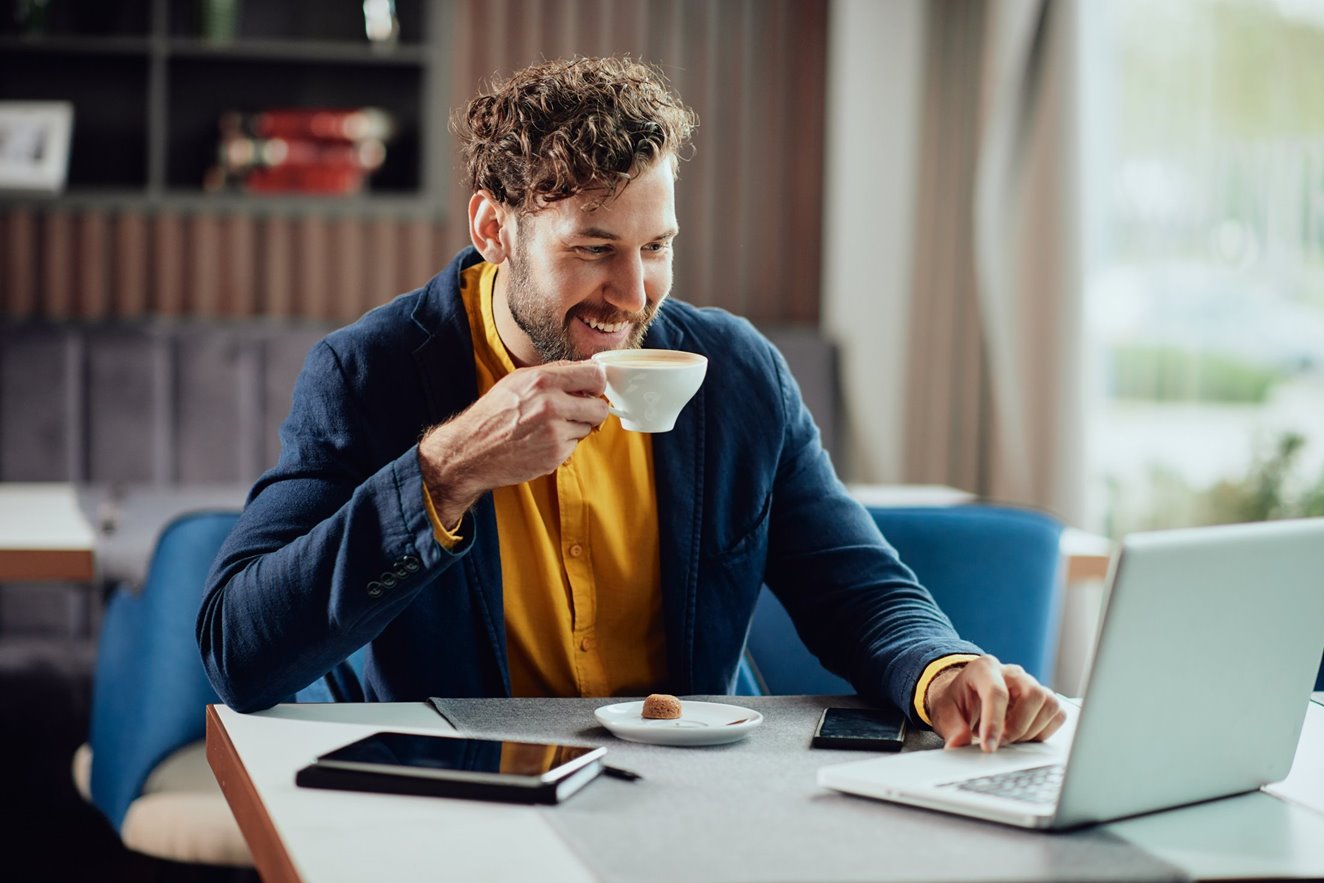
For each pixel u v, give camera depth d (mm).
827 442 4195
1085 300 3621
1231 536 984
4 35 3963
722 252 4277
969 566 1856
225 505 2836
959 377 4074
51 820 3021
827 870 857
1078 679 3584
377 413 1436
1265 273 3443
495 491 1471
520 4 4129
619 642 1509
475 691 1438
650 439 1525
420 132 4199
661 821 949
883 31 4125
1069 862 887
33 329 3721
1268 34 3434
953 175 4031
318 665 1230
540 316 1360
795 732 1216
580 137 1285
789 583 1543
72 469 3721
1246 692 1041
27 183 3926
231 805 1119
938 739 1207
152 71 3994
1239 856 941
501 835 918
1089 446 3637
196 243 4039
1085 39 3588
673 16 4180
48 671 3211
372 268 4137
